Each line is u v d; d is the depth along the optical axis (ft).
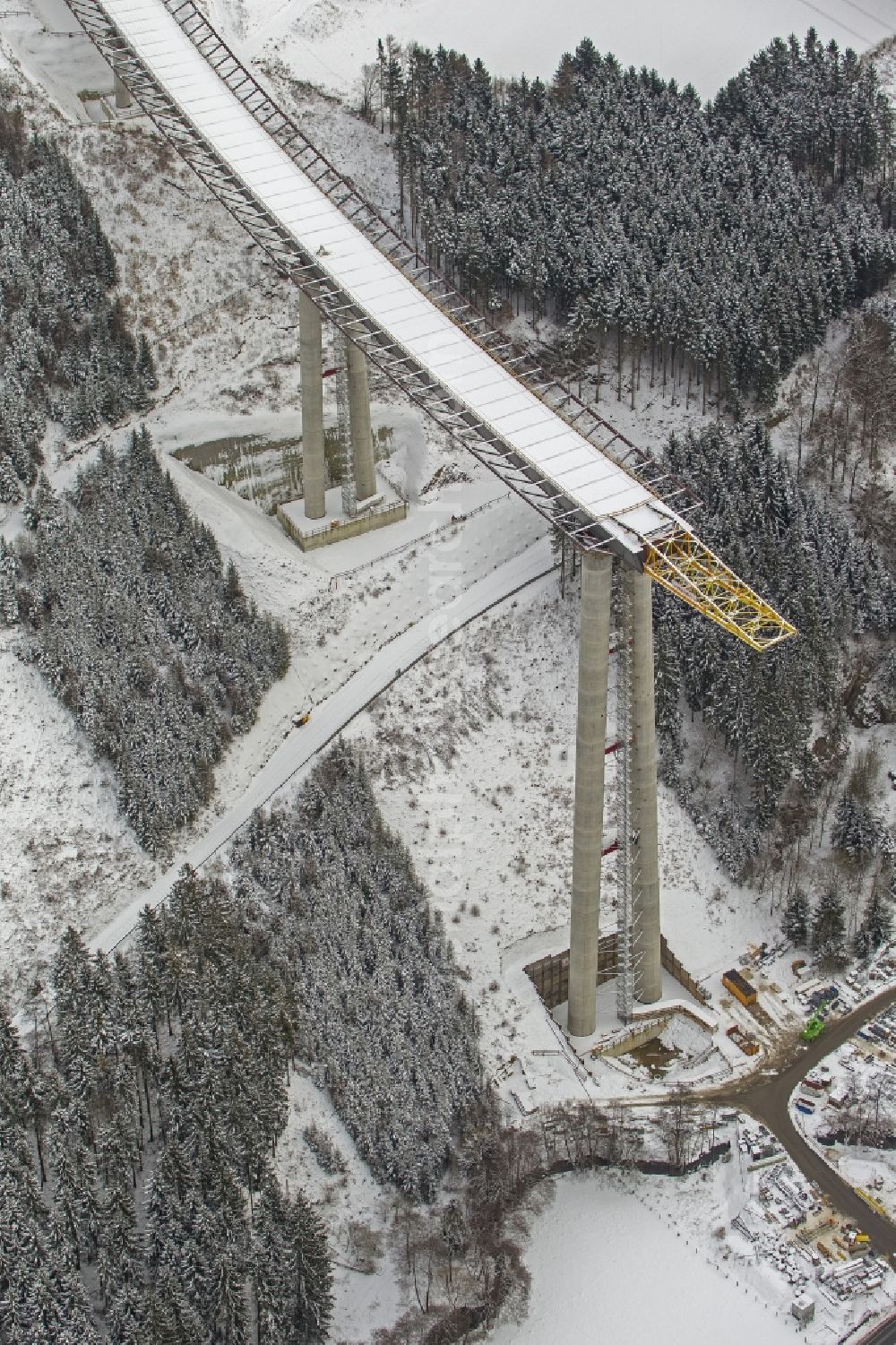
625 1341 424.46
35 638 556.51
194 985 455.22
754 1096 489.26
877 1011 517.14
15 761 533.55
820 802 568.41
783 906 544.21
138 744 531.09
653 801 476.13
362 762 555.69
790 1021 513.45
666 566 444.55
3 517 597.11
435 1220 444.96
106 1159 416.05
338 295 548.31
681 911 542.16
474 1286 432.25
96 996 449.06
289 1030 464.24
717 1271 440.86
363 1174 453.17
